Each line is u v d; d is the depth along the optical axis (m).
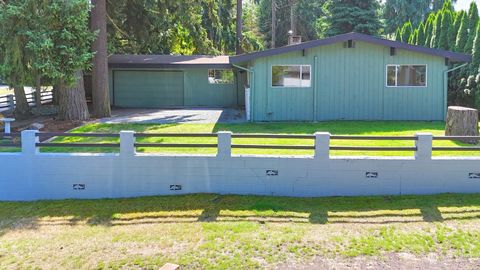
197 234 5.62
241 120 15.23
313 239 5.36
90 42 14.72
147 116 16.61
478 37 15.69
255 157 7.22
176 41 25.77
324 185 7.19
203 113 17.67
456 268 4.60
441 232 5.48
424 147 7.07
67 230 5.99
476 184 7.09
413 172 7.10
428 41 20.55
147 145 7.38
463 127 10.07
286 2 39.19
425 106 14.76
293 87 14.83
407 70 14.68
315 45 14.23
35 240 5.64
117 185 7.45
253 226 5.84
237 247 5.19
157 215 6.45
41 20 11.78
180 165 7.34
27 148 7.50
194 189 7.38
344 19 31.88
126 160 7.40
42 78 13.65
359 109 14.89
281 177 7.23
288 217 6.20
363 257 4.88
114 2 17.88
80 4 11.90
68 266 4.86
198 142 10.66
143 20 20.44
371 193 7.17
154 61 20.75
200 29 24.70
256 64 14.77
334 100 14.88
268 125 13.81
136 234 5.71
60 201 7.34
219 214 6.37
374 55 14.67
